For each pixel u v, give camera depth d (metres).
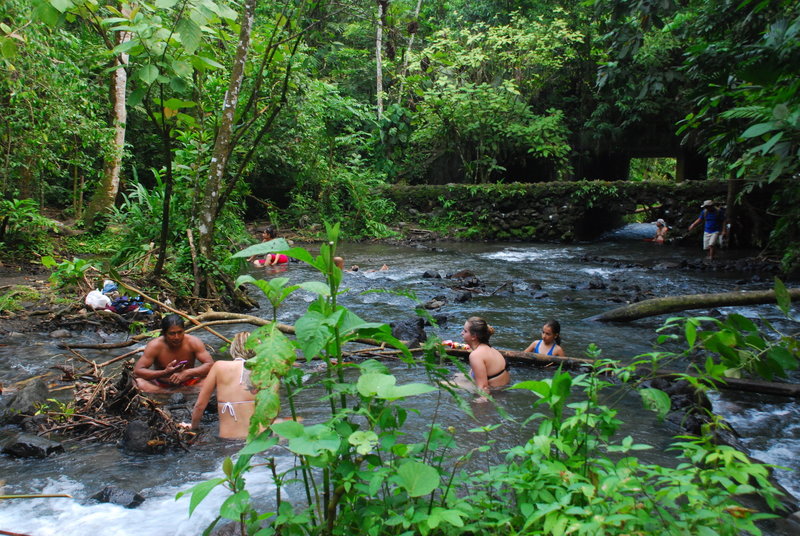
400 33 21.05
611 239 21.09
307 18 10.23
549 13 24.78
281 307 9.43
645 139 23.22
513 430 4.64
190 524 3.40
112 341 7.45
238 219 12.76
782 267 12.98
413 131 24.92
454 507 2.50
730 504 2.49
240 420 4.67
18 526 3.38
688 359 6.56
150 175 20.69
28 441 4.31
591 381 2.97
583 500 2.57
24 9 9.85
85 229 15.41
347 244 19.09
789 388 5.50
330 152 21.86
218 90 9.98
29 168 13.30
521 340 7.56
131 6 7.17
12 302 8.43
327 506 2.56
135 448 4.38
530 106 23.75
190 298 8.62
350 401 5.23
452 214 21.72
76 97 12.38
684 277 12.65
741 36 6.55
